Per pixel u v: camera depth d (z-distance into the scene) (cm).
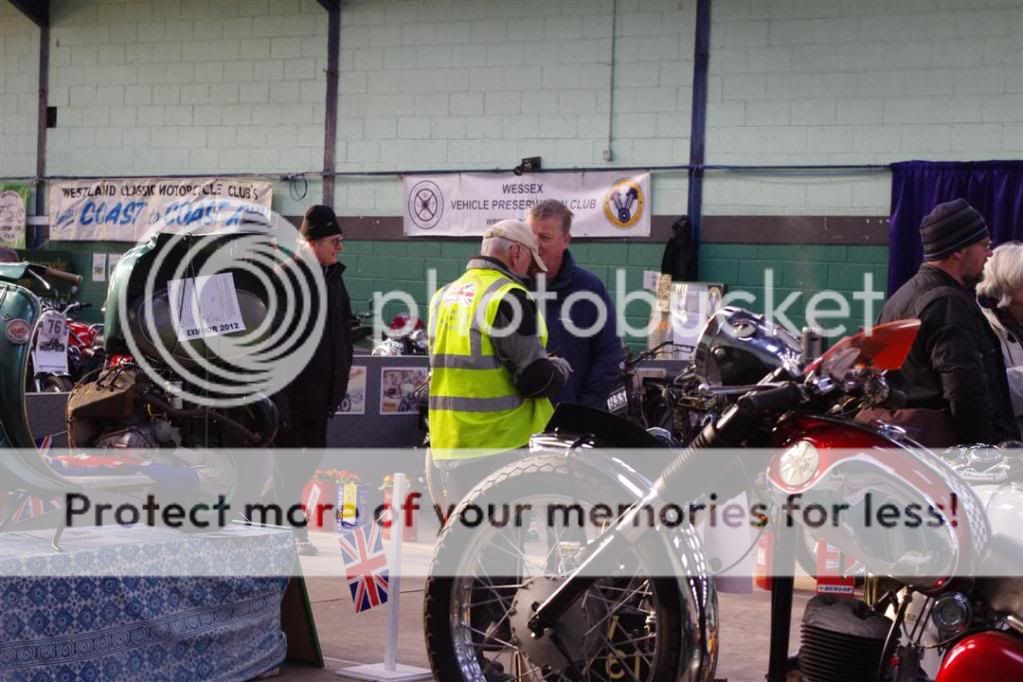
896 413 430
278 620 458
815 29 1214
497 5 1324
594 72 1292
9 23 1541
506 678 347
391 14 1367
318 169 1405
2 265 482
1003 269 512
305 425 674
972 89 1168
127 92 1486
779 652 326
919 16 1180
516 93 1323
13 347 398
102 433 462
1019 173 1139
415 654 487
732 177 1249
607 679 330
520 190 1322
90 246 1507
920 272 458
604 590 330
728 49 1245
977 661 297
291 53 1412
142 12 1473
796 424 311
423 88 1359
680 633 310
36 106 1530
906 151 1190
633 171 1280
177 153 1466
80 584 378
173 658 407
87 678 379
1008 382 476
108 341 464
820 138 1217
